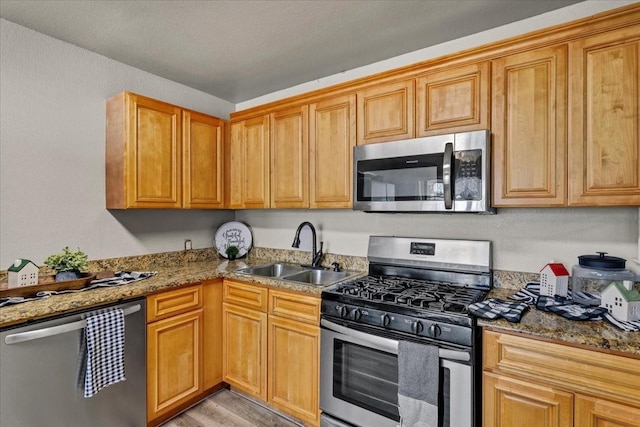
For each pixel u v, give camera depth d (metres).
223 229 3.16
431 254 2.14
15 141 1.97
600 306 1.49
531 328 1.33
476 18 1.93
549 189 1.59
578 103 1.51
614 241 1.69
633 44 1.40
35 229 2.05
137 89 2.57
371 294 1.79
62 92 2.16
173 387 2.13
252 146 2.77
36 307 1.55
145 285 1.99
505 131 1.69
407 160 1.91
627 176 1.41
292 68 2.58
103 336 1.74
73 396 1.67
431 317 1.54
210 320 2.39
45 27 2.00
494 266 2.00
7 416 1.47
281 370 2.14
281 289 2.13
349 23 1.97
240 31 2.05
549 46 1.58
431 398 1.51
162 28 2.01
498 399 1.42
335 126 2.29
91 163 2.30
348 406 1.81
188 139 2.59
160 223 2.73
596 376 1.22
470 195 1.71
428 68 1.91
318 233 2.78
